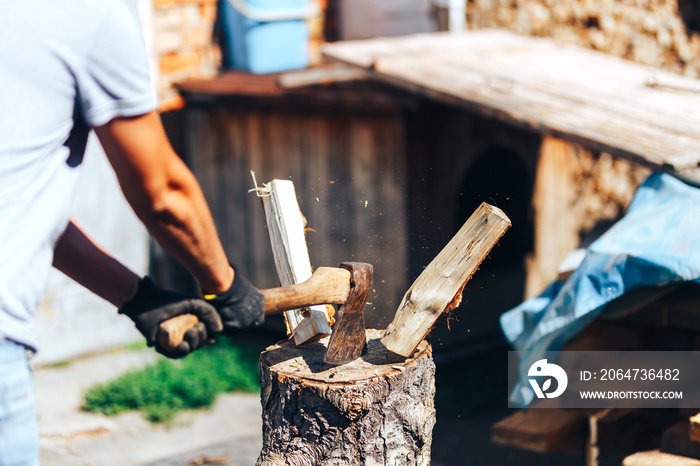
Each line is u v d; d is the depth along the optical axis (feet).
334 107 22.02
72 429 18.72
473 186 24.20
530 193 24.25
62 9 4.94
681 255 10.03
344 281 6.82
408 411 7.14
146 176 5.25
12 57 4.89
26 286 5.17
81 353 24.13
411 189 21.22
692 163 11.92
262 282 25.38
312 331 7.47
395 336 7.22
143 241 25.31
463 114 22.02
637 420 11.57
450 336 22.81
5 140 4.92
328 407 6.85
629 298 11.12
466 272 7.02
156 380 21.18
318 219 23.09
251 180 24.97
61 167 5.30
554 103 15.98
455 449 17.56
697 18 22.50
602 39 24.23
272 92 22.56
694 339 11.24
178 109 26.11
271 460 7.07
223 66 27.50
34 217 5.15
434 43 22.30
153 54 23.59
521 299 24.52
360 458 6.97
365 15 29.50
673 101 15.88
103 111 5.09
